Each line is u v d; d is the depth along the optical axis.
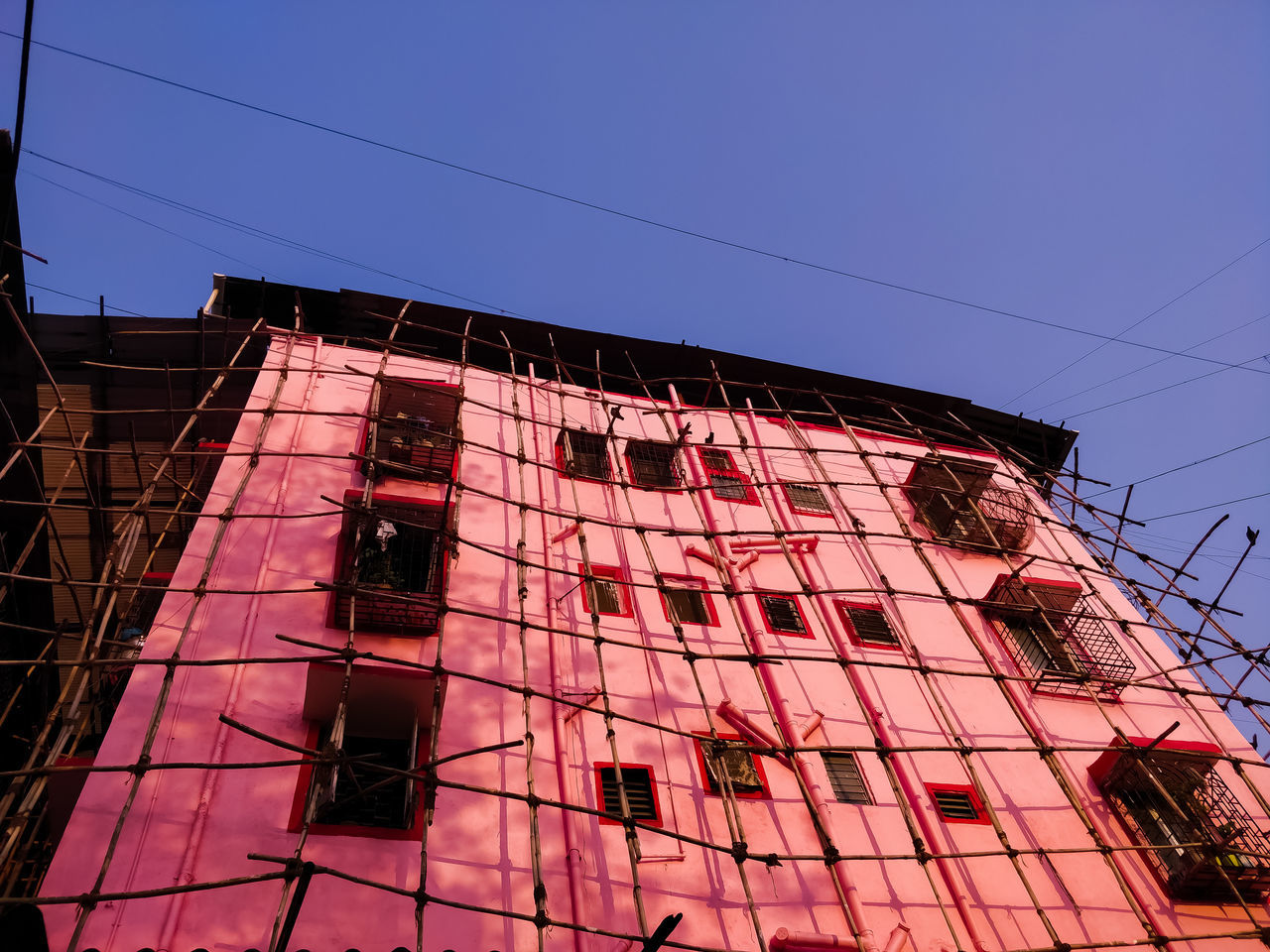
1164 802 16.05
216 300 21.77
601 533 18.59
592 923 12.40
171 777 12.38
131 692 13.16
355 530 15.41
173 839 11.75
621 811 12.62
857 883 14.06
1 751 16.44
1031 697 18.19
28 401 15.55
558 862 12.98
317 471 17.47
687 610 17.67
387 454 18.02
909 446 25.09
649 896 13.04
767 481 21.69
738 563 18.70
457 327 23.81
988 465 22.31
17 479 15.62
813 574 19.50
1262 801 15.25
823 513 21.48
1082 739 17.64
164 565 20.73
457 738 14.05
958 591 20.47
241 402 20.41
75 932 8.78
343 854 12.21
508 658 15.43
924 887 14.36
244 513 16.20
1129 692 18.86
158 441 20.03
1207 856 14.79
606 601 17.20
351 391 19.64
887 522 21.84
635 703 15.55
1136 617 20.88
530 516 18.22
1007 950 13.78
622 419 22.12
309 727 13.53
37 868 13.95
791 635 17.86
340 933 11.37
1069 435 28.05
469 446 19.17
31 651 16.81
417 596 14.58
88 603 20.42
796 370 26.19
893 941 13.17
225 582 15.05
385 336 23.47
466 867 12.53
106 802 11.84
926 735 16.70
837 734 16.22
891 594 17.66
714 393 25.98
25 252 13.52
